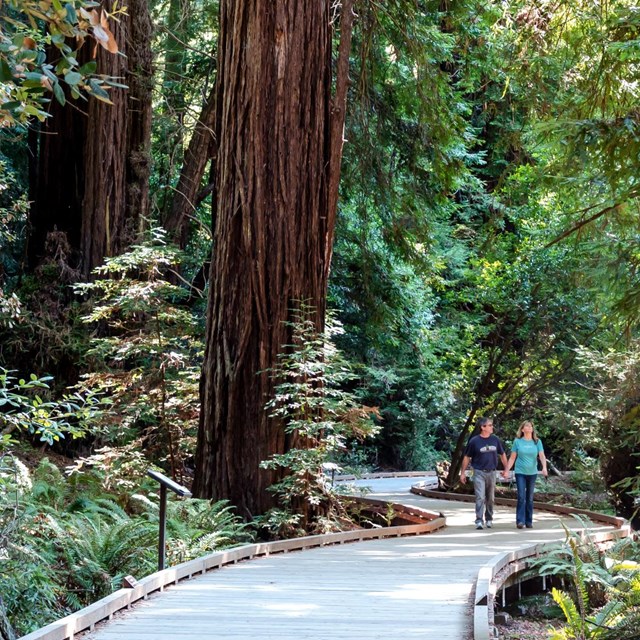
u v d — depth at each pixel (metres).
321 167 14.38
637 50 11.48
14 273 23.45
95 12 4.79
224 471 13.91
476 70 21.08
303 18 14.04
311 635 6.30
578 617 7.73
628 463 18.12
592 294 20.61
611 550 11.30
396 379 30.70
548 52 15.33
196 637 6.23
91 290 18.34
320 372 13.88
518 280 25.33
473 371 27.94
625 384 16.70
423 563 10.09
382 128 20.48
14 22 5.00
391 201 20.80
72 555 9.06
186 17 22.91
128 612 7.09
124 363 18.64
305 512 13.70
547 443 28.14
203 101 24.84
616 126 11.27
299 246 14.12
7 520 7.99
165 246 14.88
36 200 19.77
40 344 17.66
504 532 14.12
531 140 19.25
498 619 9.48
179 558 10.05
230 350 14.01
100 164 18.53
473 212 32.97
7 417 7.19
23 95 5.13
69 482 13.83
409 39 18.20
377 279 23.67
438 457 34.56
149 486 13.67
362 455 32.75
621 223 13.03
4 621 6.79
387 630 6.47
